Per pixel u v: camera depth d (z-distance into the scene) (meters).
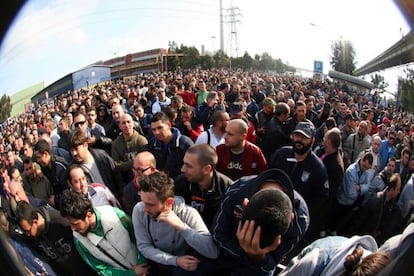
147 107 5.81
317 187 2.50
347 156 3.18
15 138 2.70
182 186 2.13
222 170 2.68
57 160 2.68
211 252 1.56
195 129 4.07
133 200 2.19
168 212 1.63
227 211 1.53
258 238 1.19
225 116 3.08
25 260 1.37
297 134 2.40
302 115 3.57
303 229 1.55
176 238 1.76
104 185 2.44
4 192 1.72
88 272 1.76
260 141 3.98
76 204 1.60
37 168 2.48
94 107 4.78
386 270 1.19
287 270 1.58
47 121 3.88
